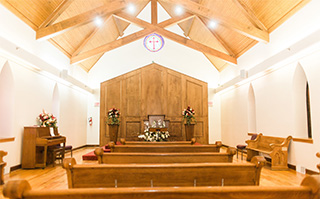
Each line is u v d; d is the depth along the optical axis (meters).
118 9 6.49
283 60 5.44
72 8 6.87
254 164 2.43
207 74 10.69
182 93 10.52
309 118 5.57
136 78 10.51
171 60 10.66
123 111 10.33
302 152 5.10
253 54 7.25
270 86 6.40
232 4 6.96
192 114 9.37
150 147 4.70
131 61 10.60
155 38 10.71
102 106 10.44
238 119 8.62
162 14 10.38
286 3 5.27
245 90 8.02
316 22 4.54
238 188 1.50
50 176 4.90
